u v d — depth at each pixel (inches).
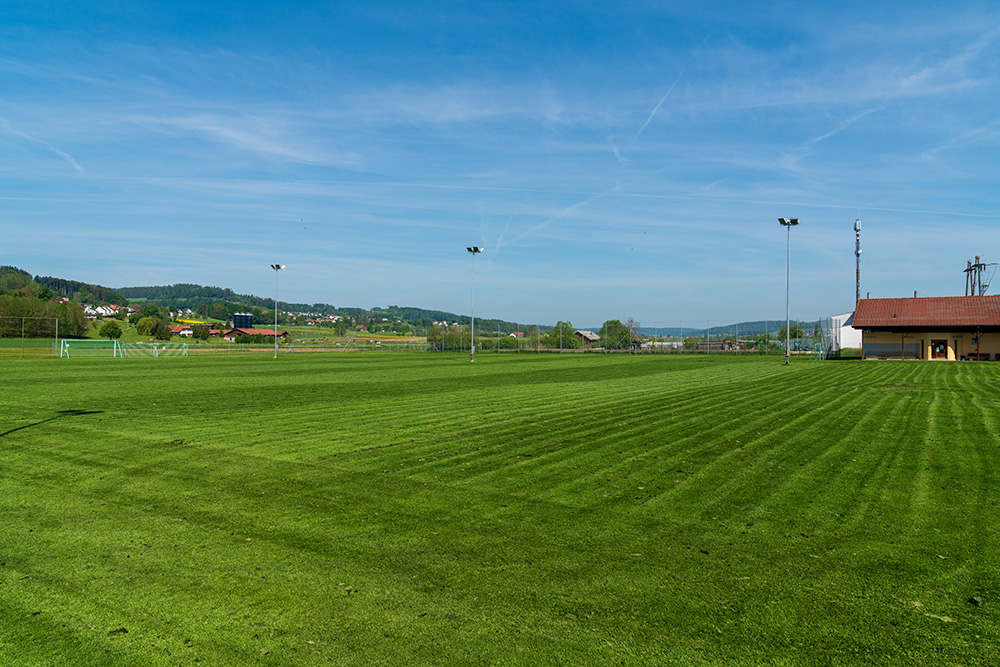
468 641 160.7
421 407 661.3
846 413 596.7
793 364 1660.9
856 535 241.1
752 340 3095.5
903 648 156.3
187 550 228.4
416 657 152.9
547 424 531.2
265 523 259.9
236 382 1023.6
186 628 168.7
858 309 2162.9
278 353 2797.7
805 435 469.7
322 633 165.5
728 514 269.9
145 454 401.7
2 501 294.8
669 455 396.2
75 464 373.1
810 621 170.9
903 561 213.8
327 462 377.1
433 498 297.0
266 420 560.1
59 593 191.6
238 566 212.8
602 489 312.5
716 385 937.5
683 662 150.2
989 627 166.7
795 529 249.1
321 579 201.5
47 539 241.1
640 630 166.4
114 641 161.9
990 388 863.7
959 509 274.4
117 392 832.9
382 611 178.4
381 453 404.5
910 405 660.7
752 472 347.9
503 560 217.0
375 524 257.9
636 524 256.5
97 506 285.9
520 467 362.6
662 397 754.8
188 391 853.2
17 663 150.9
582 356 2522.1
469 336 3563.0
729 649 156.3
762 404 673.6
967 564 210.7
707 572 205.3
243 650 156.9
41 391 844.0
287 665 149.8
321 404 692.7
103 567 212.4
